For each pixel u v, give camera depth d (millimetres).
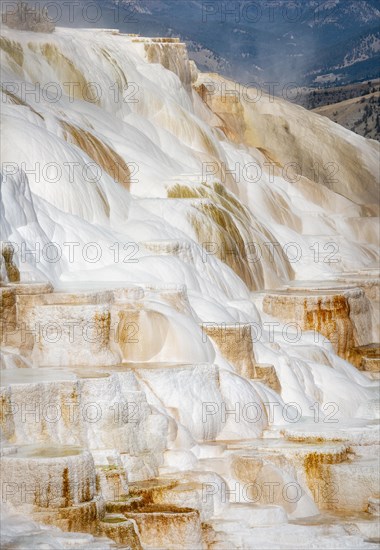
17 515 19188
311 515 22969
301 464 23688
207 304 28938
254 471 22766
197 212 33781
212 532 20625
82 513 19234
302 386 28500
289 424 26188
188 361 25641
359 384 30984
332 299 33156
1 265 25031
